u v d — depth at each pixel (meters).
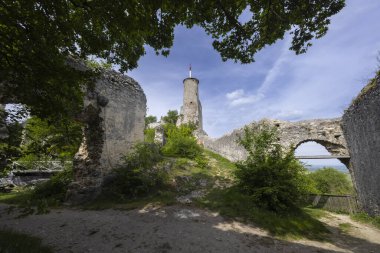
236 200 7.34
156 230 5.19
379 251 4.73
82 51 3.78
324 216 8.25
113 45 4.18
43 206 3.53
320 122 12.12
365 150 7.94
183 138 15.75
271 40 5.19
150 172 9.15
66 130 4.02
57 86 3.26
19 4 2.74
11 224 5.44
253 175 7.50
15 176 12.43
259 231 5.52
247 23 4.98
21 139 3.33
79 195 7.91
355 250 4.79
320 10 4.40
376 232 6.29
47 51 2.89
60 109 3.40
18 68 2.94
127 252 4.02
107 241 4.51
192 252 4.12
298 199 7.14
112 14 3.25
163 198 7.98
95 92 8.60
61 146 3.98
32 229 5.10
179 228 5.36
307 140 12.25
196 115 29.95
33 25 2.78
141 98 12.36
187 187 9.27
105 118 9.20
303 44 5.00
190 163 12.62
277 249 4.53
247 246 4.55
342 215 8.92
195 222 5.85
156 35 4.20
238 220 6.14
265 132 8.69
